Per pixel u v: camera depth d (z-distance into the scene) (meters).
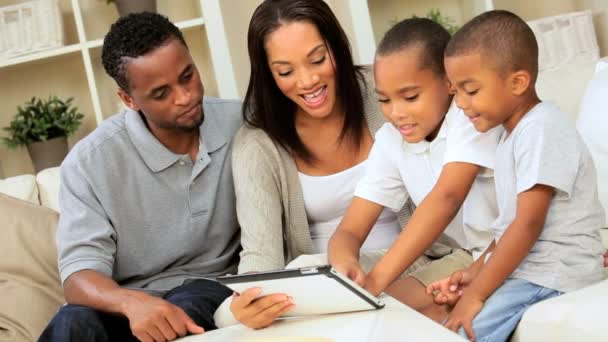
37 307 2.28
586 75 2.19
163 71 1.87
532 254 1.50
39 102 3.26
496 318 1.45
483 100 1.51
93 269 1.84
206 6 3.19
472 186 1.73
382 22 3.55
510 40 1.49
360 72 2.08
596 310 1.25
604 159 1.93
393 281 1.60
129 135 2.02
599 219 1.52
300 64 1.86
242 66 3.54
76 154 2.01
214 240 2.09
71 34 3.49
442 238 1.93
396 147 1.79
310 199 2.08
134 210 2.00
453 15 3.58
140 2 3.27
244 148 2.04
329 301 1.32
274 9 1.88
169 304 1.64
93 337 1.70
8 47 3.19
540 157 1.44
